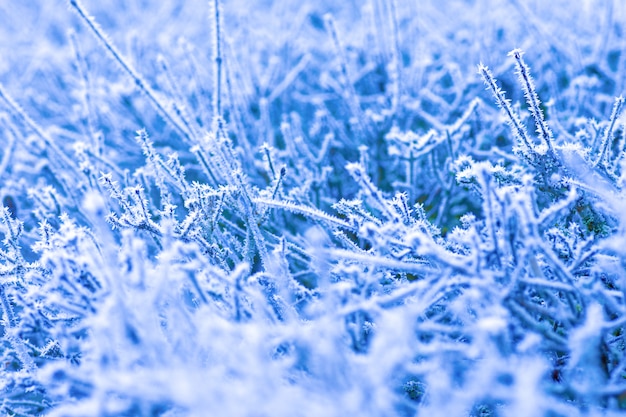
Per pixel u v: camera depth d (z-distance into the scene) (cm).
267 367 52
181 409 54
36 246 60
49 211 67
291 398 51
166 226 57
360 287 56
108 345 54
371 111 74
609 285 59
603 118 69
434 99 73
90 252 56
